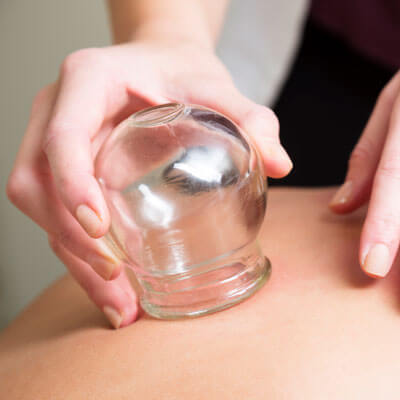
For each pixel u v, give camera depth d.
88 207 0.39
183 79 0.49
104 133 0.49
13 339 0.48
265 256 0.44
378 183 0.42
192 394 0.36
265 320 0.39
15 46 1.13
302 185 0.85
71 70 0.47
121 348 0.40
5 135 1.17
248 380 0.36
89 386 0.38
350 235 0.45
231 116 0.46
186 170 0.38
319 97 0.83
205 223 0.39
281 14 0.79
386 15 0.76
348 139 0.82
